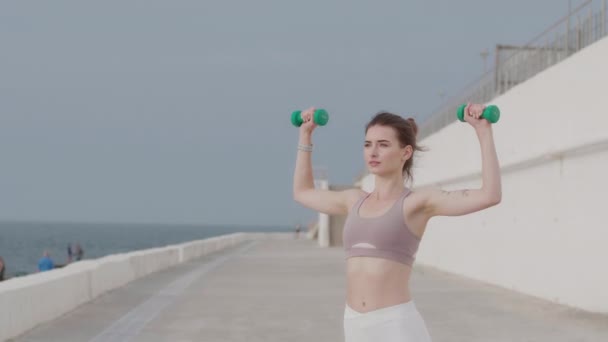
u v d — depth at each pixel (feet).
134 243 538.06
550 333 38.99
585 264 48.96
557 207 54.08
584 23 54.39
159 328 39.68
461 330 40.14
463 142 81.76
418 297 57.26
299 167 14.21
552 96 55.36
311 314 46.37
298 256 124.36
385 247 12.44
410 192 12.67
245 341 35.99
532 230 59.26
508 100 66.44
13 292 35.32
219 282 69.36
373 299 12.47
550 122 55.57
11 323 34.96
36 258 309.42
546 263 55.98
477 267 74.69
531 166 59.82
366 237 12.55
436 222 94.17
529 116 60.49
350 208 13.26
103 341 35.17
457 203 12.10
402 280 12.55
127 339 35.96
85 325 39.99
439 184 94.43
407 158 12.99
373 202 12.89
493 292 61.82
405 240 12.45
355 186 181.37
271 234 245.86
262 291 61.00
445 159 90.79
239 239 197.67
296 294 58.95
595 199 47.57
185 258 105.19
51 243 500.33
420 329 12.61
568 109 52.11
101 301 51.01
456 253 83.30
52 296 41.68
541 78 57.98
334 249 158.10
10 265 257.75
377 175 12.92
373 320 12.42
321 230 176.55
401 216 12.41
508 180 65.98
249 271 85.66
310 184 14.24
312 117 13.97
